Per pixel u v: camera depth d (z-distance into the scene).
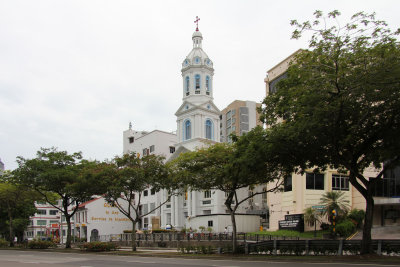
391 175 45.47
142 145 76.88
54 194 51.44
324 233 39.31
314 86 18.80
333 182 44.91
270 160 23.55
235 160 22.94
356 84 17.81
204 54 66.31
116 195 32.81
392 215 44.78
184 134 64.81
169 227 56.81
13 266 20.59
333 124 19.41
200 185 28.73
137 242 45.12
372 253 20.64
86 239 63.22
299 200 43.66
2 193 47.38
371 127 20.30
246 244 26.33
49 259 26.33
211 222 47.41
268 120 23.42
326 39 19.00
